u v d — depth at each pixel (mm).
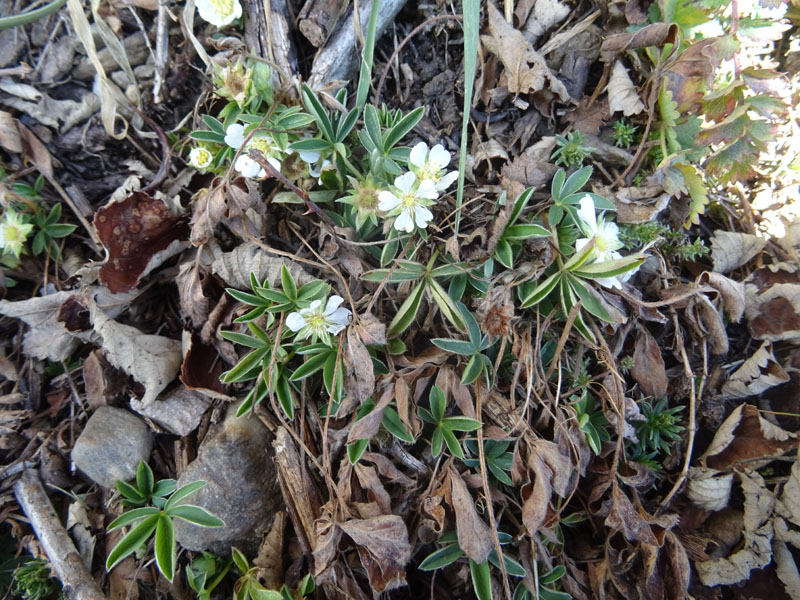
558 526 195
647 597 193
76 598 176
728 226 227
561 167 203
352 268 188
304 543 178
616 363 203
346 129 185
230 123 186
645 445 204
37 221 192
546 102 203
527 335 191
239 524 180
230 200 179
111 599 184
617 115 208
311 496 180
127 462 182
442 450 189
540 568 190
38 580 188
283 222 199
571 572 198
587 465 198
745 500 200
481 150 200
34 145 193
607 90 203
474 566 178
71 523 186
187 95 202
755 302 216
